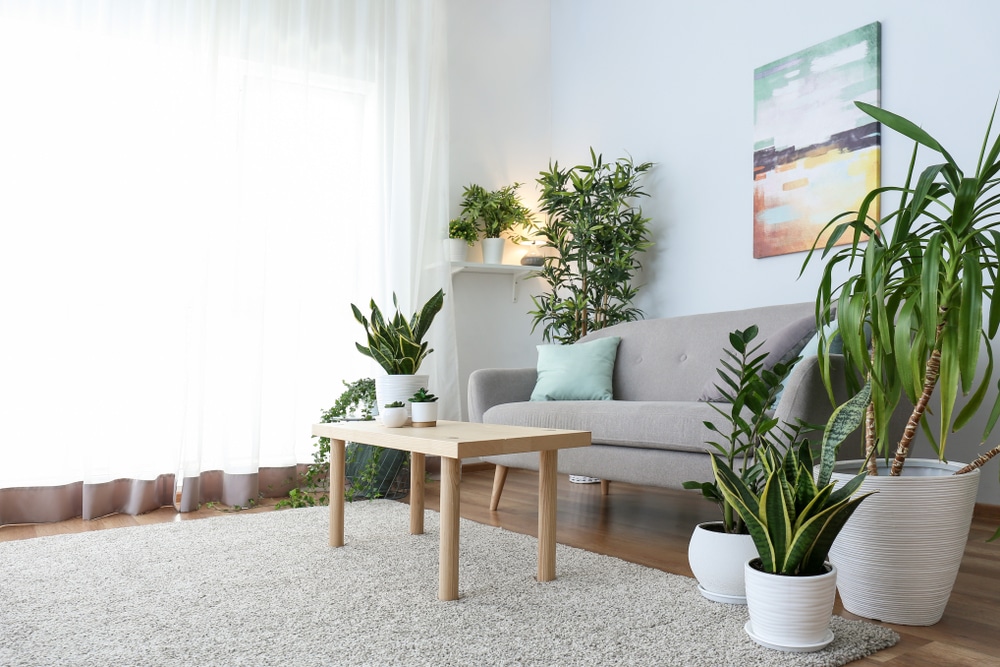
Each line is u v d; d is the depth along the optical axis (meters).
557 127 4.71
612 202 3.84
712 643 1.42
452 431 1.98
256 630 1.49
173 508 3.15
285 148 3.57
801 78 3.23
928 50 2.81
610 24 4.33
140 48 3.18
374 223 3.85
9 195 2.91
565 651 1.38
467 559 2.08
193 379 3.21
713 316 3.07
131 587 1.80
